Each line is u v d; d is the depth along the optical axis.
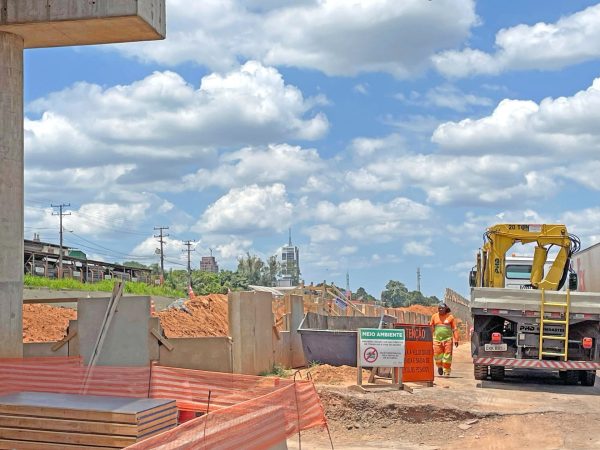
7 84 12.90
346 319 23.44
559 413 13.77
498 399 15.23
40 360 11.98
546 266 21.77
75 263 56.31
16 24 12.69
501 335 18.05
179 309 28.31
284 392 8.95
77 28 12.87
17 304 12.73
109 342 12.32
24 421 8.13
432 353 17.27
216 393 11.57
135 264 106.69
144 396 11.53
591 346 17.41
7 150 12.77
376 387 15.72
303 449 11.67
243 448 7.46
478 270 22.30
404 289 145.25
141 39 13.55
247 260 111.81
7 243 12.63
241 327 16.47
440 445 12.11
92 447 7.86
